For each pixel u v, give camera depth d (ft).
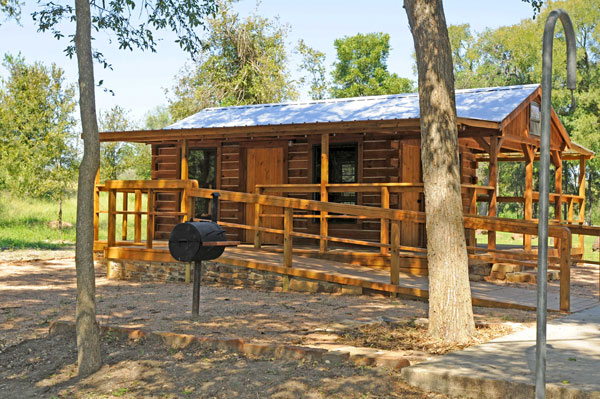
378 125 42.22
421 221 34.47
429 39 25.23
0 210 101.19
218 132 47.16
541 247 16.38
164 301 33.63
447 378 18.80
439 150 25.12
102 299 34.24
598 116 143.43
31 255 58.80
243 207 53.98
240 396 19.25
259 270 38.75
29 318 29.27
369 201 49.96
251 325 27.07
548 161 16.28
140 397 19.67
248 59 128.36
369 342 24.18
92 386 20.98
